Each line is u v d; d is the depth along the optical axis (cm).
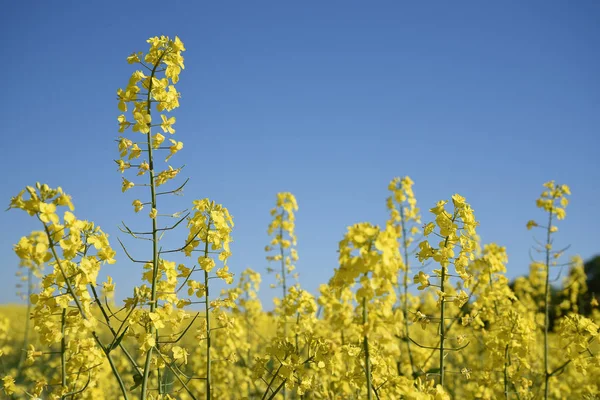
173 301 82
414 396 75
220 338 125
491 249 122
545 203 117
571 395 131
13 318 189
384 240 71
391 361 90
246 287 145
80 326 80
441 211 89
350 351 85
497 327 105
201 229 87
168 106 86
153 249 82
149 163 84
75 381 85
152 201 83
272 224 131
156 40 86
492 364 102
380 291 71
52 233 74
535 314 146
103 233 81
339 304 74
